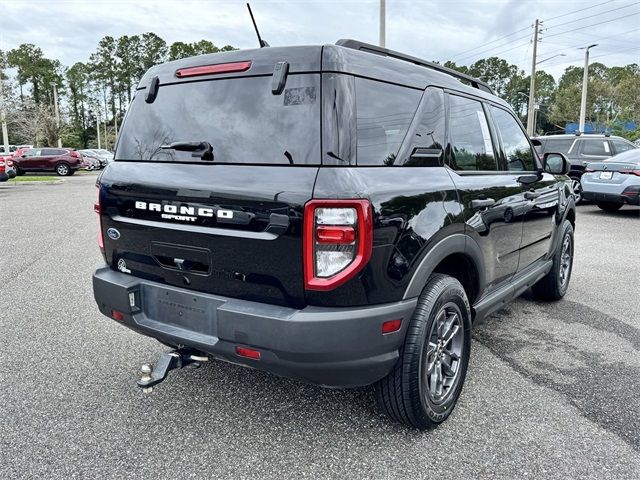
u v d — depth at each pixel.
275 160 2.22
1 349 3.75
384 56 2.57
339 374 2.18
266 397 3.05
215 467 2.38
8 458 2.43
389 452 2.50
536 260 4.23
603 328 4.25
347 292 2.10
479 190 2.95
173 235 2.46
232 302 2.29
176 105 2.63
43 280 5.70
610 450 2.51
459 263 3.00
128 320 2.68
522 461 2.42
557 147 12.53
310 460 2.43
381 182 2.22
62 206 12.97
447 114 2.88
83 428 2.70
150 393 3.09
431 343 2.61
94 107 83.88
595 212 11.63
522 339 4.00
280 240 2.12
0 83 29.36
